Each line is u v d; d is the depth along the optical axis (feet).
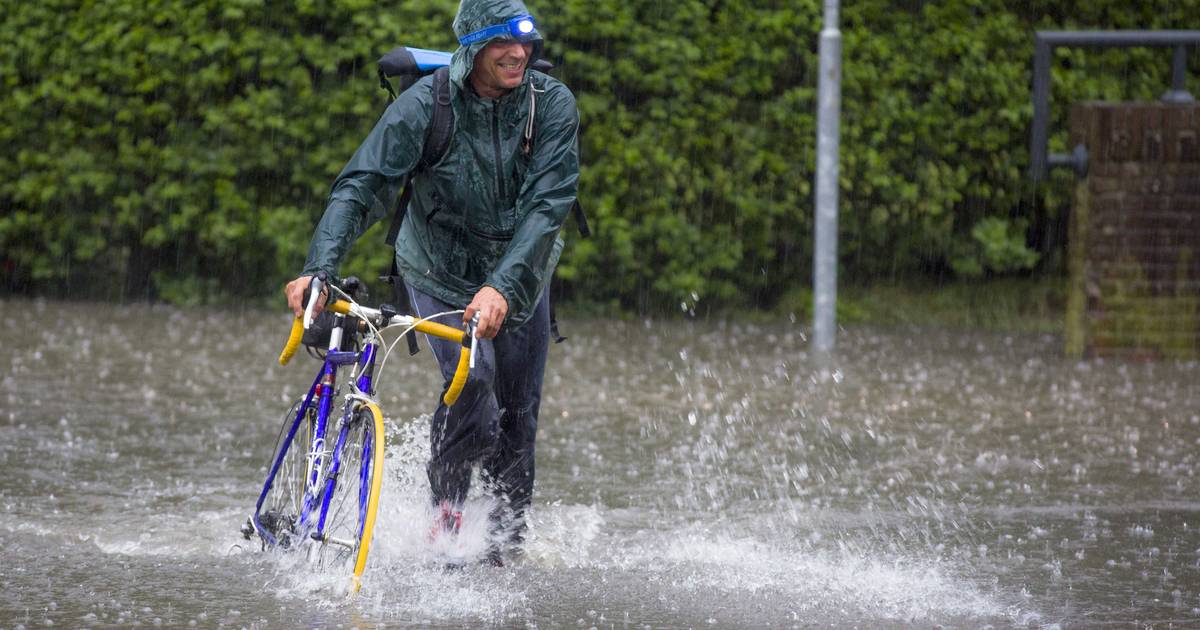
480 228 57.82
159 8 135.44
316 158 134.72
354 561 54.65
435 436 58.85
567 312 138.41
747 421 92.53
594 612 53.36
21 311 134.21
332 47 133.28
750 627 51.78
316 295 52.13
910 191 139.33
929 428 90.89
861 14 139.23
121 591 54.85
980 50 140.36
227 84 136.87
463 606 53.47
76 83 136.67
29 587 55.31
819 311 122.11
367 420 55.31
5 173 140.05
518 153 57.00
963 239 144.97
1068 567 60.59
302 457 58.54
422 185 57.72
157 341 119.85
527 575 58.23
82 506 68.64
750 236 139.54
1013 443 86.74
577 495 73.20
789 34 135.95
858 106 138.41
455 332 53.67
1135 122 117.39
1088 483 76.74
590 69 133.28
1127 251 118.42
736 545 63.87
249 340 121.39
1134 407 98.53
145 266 143.33
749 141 137.39
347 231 54.54
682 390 103.09
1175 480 77.61
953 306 145.07
